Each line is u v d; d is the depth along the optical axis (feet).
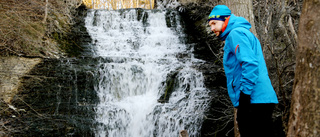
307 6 6.41
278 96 16.11
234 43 8.17
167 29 27.02
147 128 17.78
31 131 16.39
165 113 17.94
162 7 32.12
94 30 25.04
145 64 19.97
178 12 28.68
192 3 28.66
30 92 16.80
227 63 8.71
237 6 14.38
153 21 27.40
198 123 18.08
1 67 16.88
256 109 7.95
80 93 17.58
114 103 18.13
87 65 18.51
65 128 16.88
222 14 9.15
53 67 17.66
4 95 16.17
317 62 6.16
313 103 6.17
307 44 6.35
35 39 19.66
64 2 24.54
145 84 19.21
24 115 16.37
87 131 17.17
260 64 8.26
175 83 18.75
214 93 18.81
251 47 8.04
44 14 21.65
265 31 15.56
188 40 25.72
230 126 18.20
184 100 18.44
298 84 6.63
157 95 18.65
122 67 18.94
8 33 18.34
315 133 6.12
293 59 17.30
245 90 7.69
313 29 6.25
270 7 16.48
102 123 17.46
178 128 17.93
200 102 18.47
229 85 8.78
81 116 17.24
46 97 16.99
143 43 24.59
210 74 19.56
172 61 21.16
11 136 15.92
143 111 17.89
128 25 26.40
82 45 22.81
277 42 18.37
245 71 7.75
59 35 21.85
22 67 17.21
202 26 26.09
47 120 16.70
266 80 8.13
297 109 6.61
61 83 17.40
